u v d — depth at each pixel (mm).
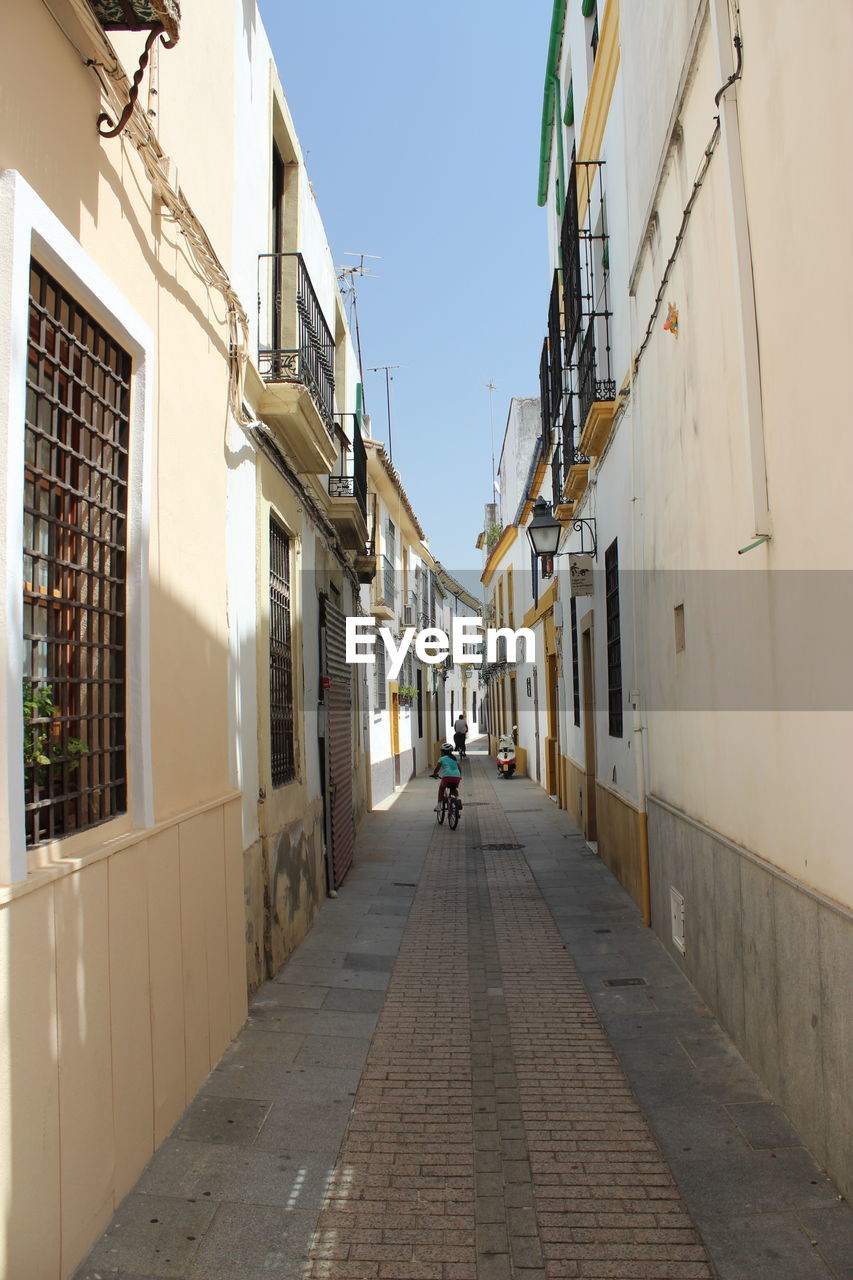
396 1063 4859
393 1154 3848
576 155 11633
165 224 4289
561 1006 5754
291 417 6723
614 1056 4891
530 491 19781
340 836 10250
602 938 7371
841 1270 2988
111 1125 3322
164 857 3998
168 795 4191
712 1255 3092
